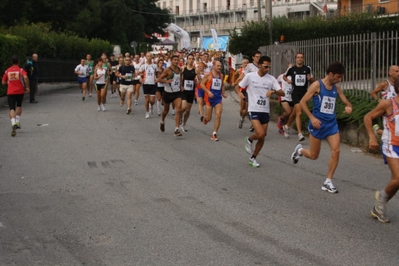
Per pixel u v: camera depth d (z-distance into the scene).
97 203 7.47
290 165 10.23
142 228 6.41
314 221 6.72
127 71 18.34
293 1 65.94
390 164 6.54
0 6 42.53
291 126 15.12
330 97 8.19
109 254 5.58
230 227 6.46
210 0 85.38
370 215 7.00
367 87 12.80
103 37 54.25
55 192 8.03
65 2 45.53
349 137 12.55
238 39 30.22
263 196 7.93
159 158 10.71
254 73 10.04
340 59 13.91
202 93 16.47
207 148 11.92
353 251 5.68
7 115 17.53
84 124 15.49
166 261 5.39
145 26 64.12
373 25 30.41
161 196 7.87
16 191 8.08
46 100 23.91
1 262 5.36
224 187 8.46
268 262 5.36
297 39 30.09
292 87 13.32
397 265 5.30
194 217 6.86
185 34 52.16
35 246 5.81
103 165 9.97
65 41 35.53
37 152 11.13
